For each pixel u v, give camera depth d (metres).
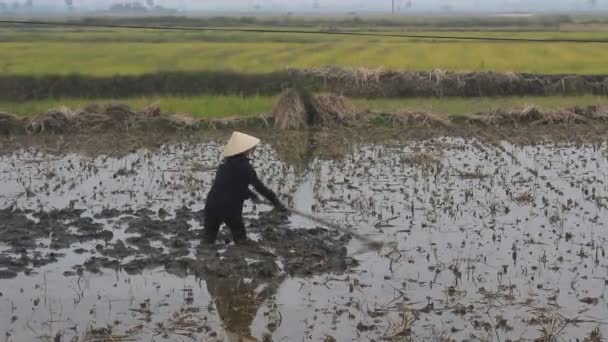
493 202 11.22
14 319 7.12
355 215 10.54
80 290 7.85
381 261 8.66
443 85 22.25
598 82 22.38
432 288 7.85
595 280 8.07
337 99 18.94
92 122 17.92
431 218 10.38
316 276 8.20
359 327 6.90
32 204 11.23
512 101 21.11
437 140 16.69
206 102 20.56
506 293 7.70
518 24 60.91
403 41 35.91
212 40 36.31
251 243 9.19
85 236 9.48
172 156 14.98
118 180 12.77
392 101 21.28
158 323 7.07
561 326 6.91
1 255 8.84
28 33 40.22
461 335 6.76
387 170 13.49
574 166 13.84
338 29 49.94
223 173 8.96
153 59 26.64
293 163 14.27
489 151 15.37
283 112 18.52
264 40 36.69
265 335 6.80
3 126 17.45
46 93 21.83
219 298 7.66
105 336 6.77
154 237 9.50
